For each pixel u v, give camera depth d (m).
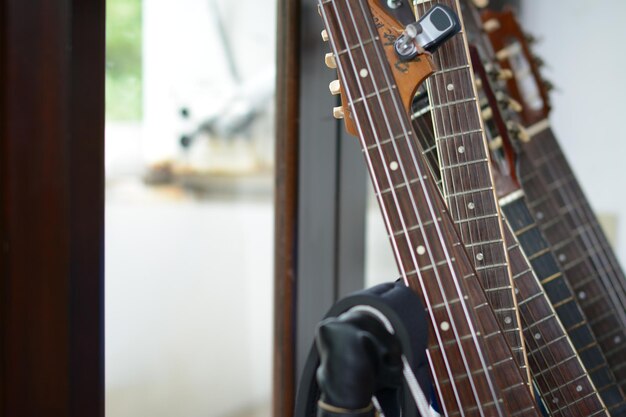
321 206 1.11
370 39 0.57
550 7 1.73
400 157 0.55
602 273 1.02
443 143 0.68
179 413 1.26
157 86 1.28
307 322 1.11
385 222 0.56
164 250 1.31
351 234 1.17
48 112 0.70
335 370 0.43
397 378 0.46
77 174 0.74
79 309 0.75
